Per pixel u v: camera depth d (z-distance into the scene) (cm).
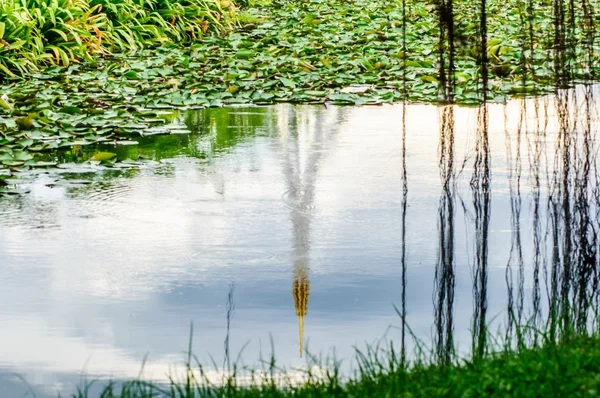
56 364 583
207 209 909
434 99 1463
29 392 545
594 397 450
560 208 825
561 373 478
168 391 545
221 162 1093
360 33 2105
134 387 549
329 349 601
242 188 980
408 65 1730
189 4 2123
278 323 646
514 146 1138
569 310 652
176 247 802
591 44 759
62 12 1784
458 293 699
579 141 1131
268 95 1514
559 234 816
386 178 1016
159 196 952
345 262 766
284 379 541
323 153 1134
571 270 728
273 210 906
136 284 719
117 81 1566
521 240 809
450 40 765
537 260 735
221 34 2108
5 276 734
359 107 1445
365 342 610
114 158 1094
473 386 474
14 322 646
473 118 1322
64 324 644
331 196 952
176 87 1539
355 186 987
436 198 938
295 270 748
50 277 733
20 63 1617
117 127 1253
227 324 643
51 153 1134
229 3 2230
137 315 660
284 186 988
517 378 475
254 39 2047
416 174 1030
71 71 1664
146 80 1598
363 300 687
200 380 561
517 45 1859
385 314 661
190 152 1145
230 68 1688
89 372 570
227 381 533
